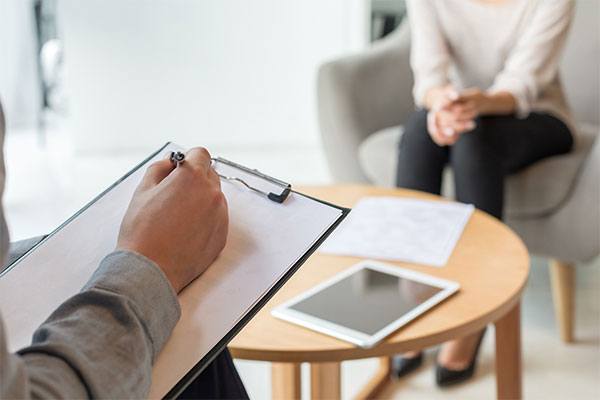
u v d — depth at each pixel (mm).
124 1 4094
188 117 4309
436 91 2373
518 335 1711
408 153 2320
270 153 4309
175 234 729
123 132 4258
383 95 2734
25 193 3658
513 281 1516
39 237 983
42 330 633
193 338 734
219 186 783
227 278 783
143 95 4227
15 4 4473
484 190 2213
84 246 816
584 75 2748
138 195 753
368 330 1323
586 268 2807
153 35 4160
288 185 887
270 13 4230
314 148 4398
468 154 2232
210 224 757
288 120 4398
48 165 4059
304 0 4234
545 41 2367
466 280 1523
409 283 1497
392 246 1676
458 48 2502
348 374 2201
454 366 2109
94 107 4195
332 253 1652
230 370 925
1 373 525
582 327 2412
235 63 4273
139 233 718
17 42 4527
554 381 2139
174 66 4219
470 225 1790
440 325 1350
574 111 2775
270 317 1379
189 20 4176
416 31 2490
